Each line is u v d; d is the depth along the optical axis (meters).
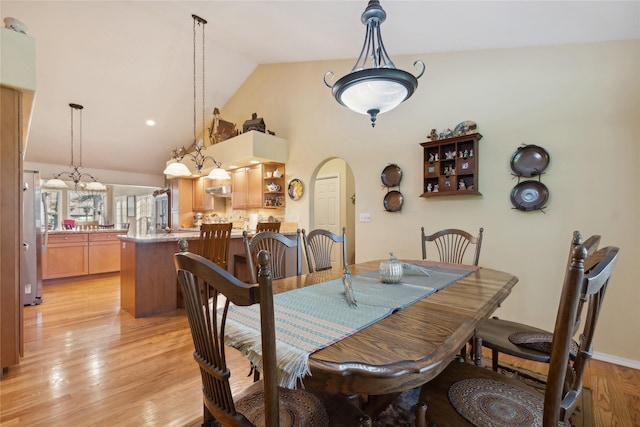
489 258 2.81
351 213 5.56
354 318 1.10
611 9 1.92
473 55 2.91
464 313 1.17
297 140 4.45
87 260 5.06
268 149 4.34
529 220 2.62
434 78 3.13
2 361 1.97
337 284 1.66
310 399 1.07
